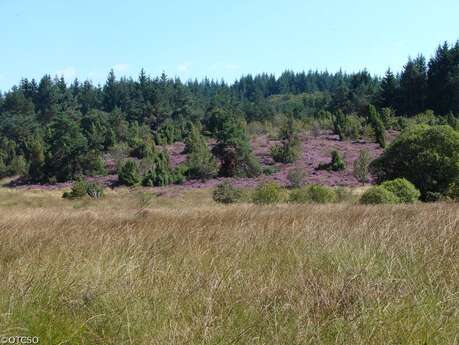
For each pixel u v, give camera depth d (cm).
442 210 826
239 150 4472
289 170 4288
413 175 2353
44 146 6106
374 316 305
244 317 323
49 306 349
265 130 6800
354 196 2681
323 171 4306
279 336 287
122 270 426
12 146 6919
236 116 6994
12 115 8962
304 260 465
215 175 4519
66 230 738
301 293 360
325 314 319
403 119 6031
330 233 598
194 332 294
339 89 8606
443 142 2320
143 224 814
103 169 5275
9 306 334
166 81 10456
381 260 450
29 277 405
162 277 411
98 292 365
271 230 652
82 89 11125
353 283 366
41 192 4553
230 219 844
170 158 5312
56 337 299
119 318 322
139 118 8550
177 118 9025
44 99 10369
